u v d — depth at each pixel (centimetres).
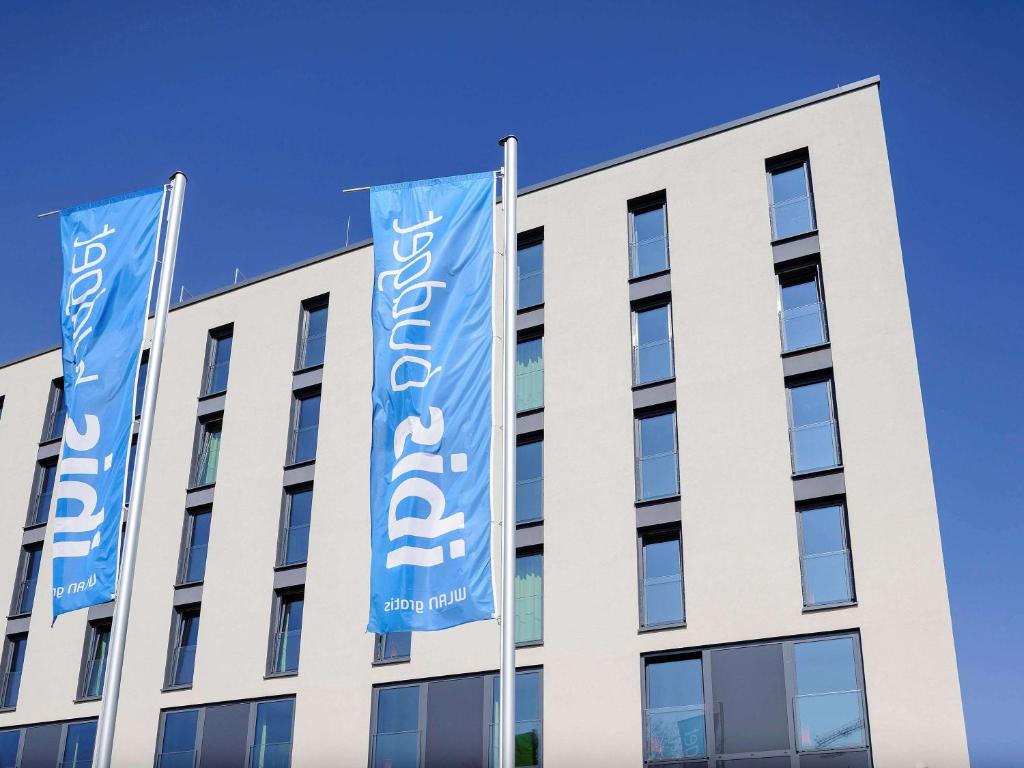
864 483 2409
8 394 3956
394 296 1802
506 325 1702
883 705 2200
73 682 3231
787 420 2556
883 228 2655
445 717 2638
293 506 3147
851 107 2839
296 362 3356
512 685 1466
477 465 1645
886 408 2459
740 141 2942
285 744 2811
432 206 1852
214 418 3447
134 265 2031
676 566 2550
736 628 2403
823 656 2305
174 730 2991
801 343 2648
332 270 3438
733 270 2784
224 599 3088
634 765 2383
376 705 2736
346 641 2844
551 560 2667
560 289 2994
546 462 2786
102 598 1794
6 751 3253
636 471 2678
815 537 2433
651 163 3041
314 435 3225
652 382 2748
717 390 2661
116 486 1866
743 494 2523
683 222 2914
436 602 1581
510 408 1636
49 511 3631
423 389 1719
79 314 2033
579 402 2817
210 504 3275
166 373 3591
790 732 2269
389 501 1664
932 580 2258
